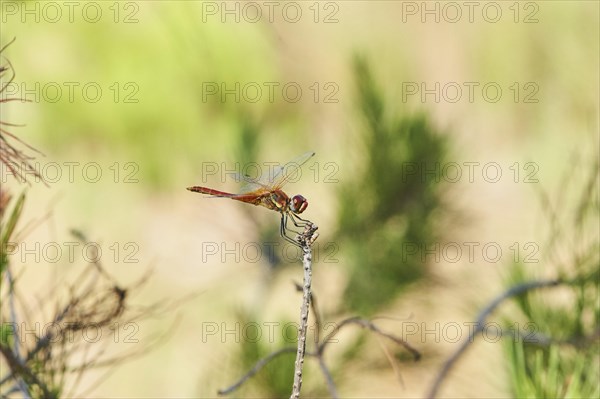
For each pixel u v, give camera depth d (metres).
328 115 2.50
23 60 2.32
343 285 1.77
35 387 1.54
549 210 1.66
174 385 2.44
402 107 1.78
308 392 1.72
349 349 1.73
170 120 2.41
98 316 1.54
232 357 1.73
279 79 2.35
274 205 1.51
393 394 1.73
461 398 1.67
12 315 1.53
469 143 1.81
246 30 2.17
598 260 1.63
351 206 1.77
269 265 1.81
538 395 1.58
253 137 1.93
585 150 1.75
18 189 1.94
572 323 1.62
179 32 2.08
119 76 2.38
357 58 1.78
